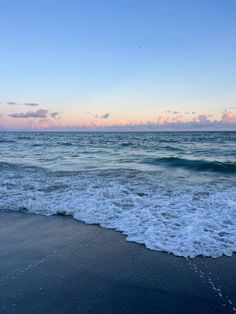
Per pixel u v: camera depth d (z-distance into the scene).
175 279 4.43
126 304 3.84
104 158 19.84
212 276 4.50
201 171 14.12
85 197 8.87
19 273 4.65
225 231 6.11
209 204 8.00
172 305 3.81
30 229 6.61
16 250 5.52
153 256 5.17
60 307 3.78
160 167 15.38
